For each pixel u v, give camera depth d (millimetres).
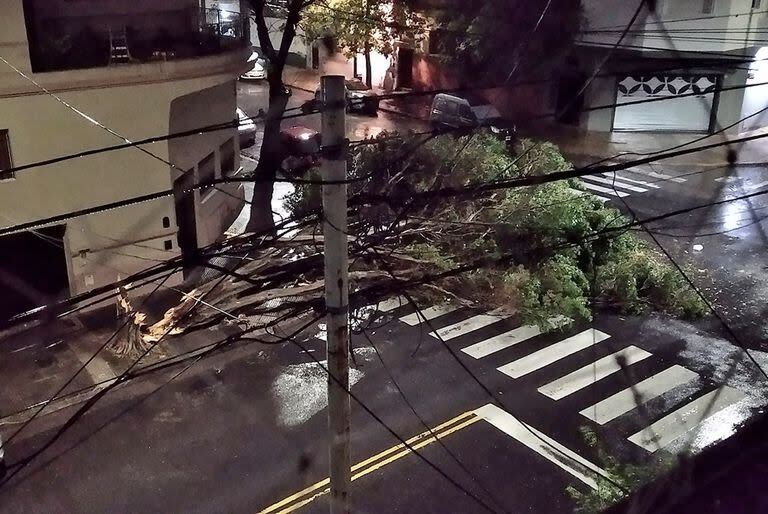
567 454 11445
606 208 17641
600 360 14188
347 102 6801
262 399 12867
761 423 6457
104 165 14469
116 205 6047
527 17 26656
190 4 16375
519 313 15234
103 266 15086
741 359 14266
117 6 14930
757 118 28875
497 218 14688
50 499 10414
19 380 12938
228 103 19219
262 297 11062
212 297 10828
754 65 27250
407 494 10531
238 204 20969
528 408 12656
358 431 11977
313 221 6824
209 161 18297
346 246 6246
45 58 13602
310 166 22188
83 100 13844
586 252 15922
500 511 10180
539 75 27031
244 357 14016
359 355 14242
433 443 11680
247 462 11273
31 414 12094
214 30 17250
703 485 5680
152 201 15352
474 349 14570
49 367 13305
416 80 33906
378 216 11648
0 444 9938
